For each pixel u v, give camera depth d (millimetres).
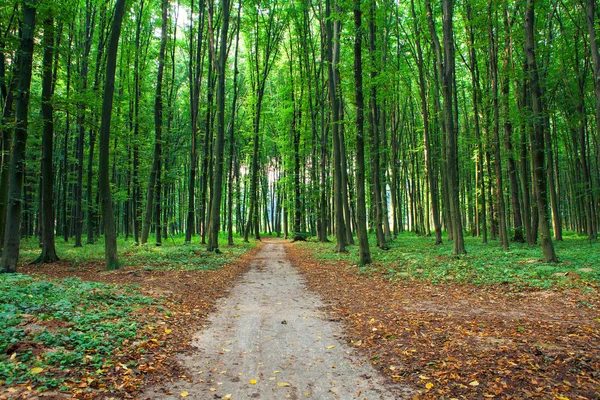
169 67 25953
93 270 13188
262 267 16359
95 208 26219
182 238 35625
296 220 34969
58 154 31938
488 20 17375
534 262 12570
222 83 20547
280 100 39281
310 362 5238
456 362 4926
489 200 25906
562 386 4129
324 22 24219
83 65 22641
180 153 35281
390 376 4691
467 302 8273
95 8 21953
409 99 34656
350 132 24641
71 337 5191
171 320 7066
